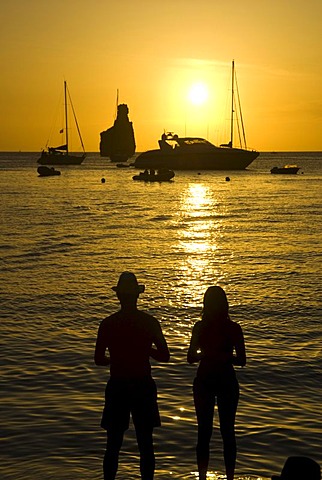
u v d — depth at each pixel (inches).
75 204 2326.5
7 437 309.0
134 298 246.1
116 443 244.7
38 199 2576.3
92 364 434.0
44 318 573.0
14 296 673.0
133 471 273.0
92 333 519.8
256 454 291.1
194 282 771.4
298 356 454.9
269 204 2395.4
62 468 274.8
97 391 379.9
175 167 5098.4
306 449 297.3
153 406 244.4
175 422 330.6
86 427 322.3
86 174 5354.3
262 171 6023.6
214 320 256.8
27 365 431.2
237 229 1487.5
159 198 2738.7
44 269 868.0
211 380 255.1
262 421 332.2
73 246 1138.0
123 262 945.5
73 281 769.6
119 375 242.1
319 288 727.1
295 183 4087.1
